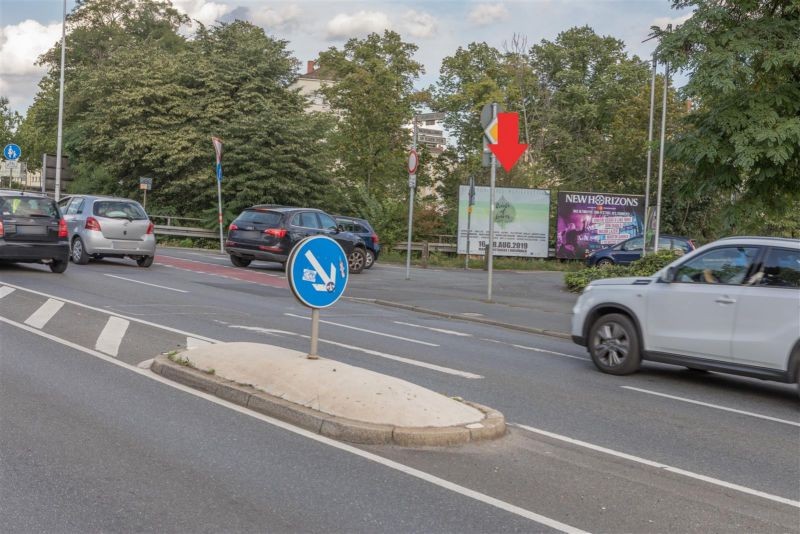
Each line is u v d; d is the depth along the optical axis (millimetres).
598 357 10359
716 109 14727
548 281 26859
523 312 16734
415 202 45531
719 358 9234
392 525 4594
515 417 7402
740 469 6117
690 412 8141
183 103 40500
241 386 7375
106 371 8391
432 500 5031
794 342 8602
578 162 52125
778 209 15797
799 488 5691
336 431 6312
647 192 31188
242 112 40062
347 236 25500
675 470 5984
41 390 7457
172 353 8688
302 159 38594
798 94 14305
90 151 42406
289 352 8141
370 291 19797
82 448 5809
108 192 42250
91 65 58469
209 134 39969
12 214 17500
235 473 5395
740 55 13992
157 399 7301
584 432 7000
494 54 57188
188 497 4922
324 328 12664
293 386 7078
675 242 30938
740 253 9328
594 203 41156
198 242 39000
